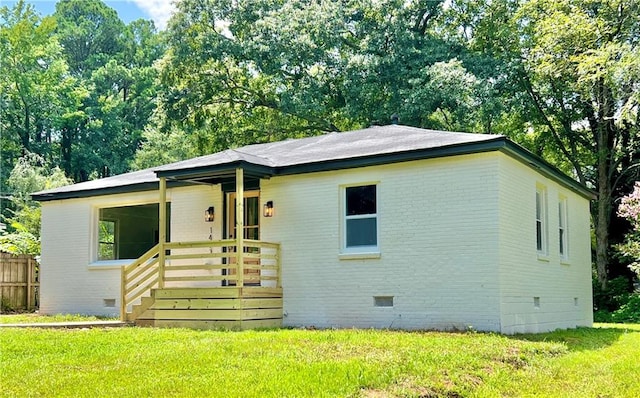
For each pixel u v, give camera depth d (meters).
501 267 12.30
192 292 13.78
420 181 13.21
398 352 9.09
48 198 18.64
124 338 10.71
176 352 9.02
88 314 17.88
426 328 12.85
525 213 13.76
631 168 27.30
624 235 25.80
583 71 21.38
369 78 29.91
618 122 20.38
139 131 55.22
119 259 17.94
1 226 27.83
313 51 31.12
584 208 18.83
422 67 29.53
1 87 47.19
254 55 31.45
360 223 13.97
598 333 14.48
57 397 6.63
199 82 32.81
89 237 18.14
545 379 8.38
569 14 25.16
